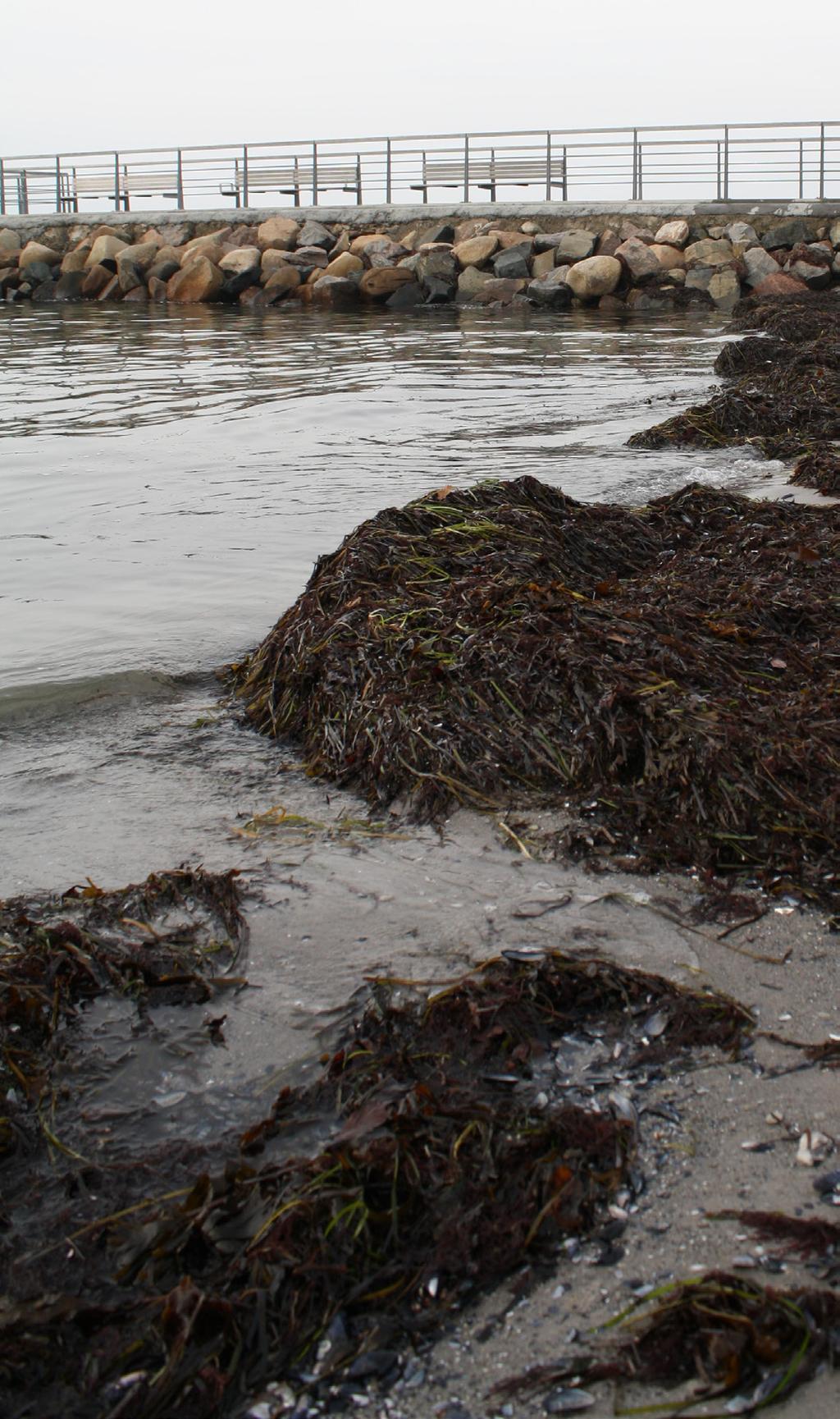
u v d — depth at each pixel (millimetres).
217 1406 2115
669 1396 2092
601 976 3113
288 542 8148
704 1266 2328
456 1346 2201
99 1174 2619
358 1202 2391
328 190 39844
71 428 13172
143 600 6914
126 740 4984
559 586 5230
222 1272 2324
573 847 3861
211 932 3533
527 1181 2488
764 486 9234
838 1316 2174
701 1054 2922
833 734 4078
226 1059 2986
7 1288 2340
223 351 20875
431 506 6348
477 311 28828
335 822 4199
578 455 10680
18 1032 3045
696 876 3703
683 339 21297
